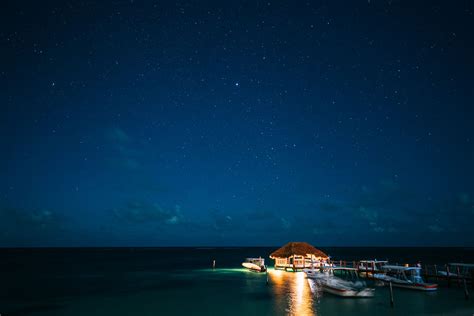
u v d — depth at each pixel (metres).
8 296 36.41
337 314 26.97
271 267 68.62
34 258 123.25
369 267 54.84
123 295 36.56
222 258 120.75
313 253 57.88
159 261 101.88
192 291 38.72
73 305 31.56
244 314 27.39
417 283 36.59
